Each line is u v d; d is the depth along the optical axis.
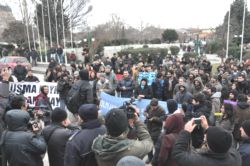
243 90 13.50
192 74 13.56
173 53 51.44
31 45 53.75
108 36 62.50
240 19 57.78
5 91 8.23
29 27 57.03
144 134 4.32
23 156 5.15
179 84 12.57
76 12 60.38
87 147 4.41
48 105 10.52
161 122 8.09
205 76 15.64
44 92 10.52
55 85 13.81
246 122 4.83
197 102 8.45
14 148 5.16
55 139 5.28
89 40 45.00
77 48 51.94
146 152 4.02
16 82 13.88
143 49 44.25
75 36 69.00
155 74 16.39
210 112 8.55
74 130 5.38
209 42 60.56
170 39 79.94
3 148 5.31
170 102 7.36
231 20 55.72
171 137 4.91
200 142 4.37
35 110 8.15
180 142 3.99
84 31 66.62
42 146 5.19
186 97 11.46
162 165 4.98
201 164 3.73
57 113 5.49
